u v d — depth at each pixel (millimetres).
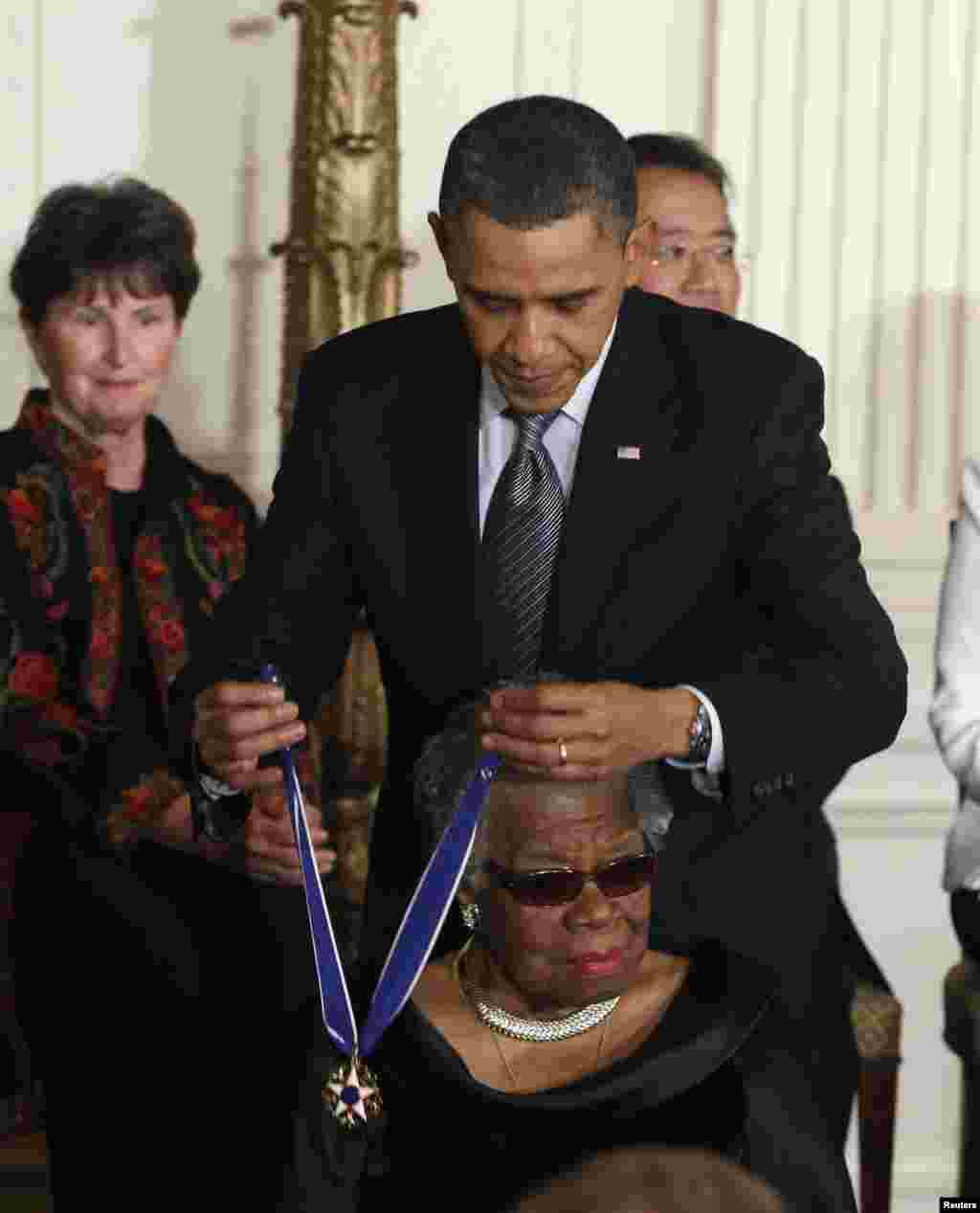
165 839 7285
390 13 8305
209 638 5566
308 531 5523
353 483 5473
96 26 9602
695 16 9844
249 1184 6586
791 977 5633
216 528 7969
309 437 5570
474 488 5383
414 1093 4656
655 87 9859
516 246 4684
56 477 7672
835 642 5203
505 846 4605
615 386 5367
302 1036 5020
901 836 9758
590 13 9797
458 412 5438
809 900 5812
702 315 5543
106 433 7910
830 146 9844
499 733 4555
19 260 7902
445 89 9734
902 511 9914
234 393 9766
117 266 7773
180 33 9648
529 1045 4730
